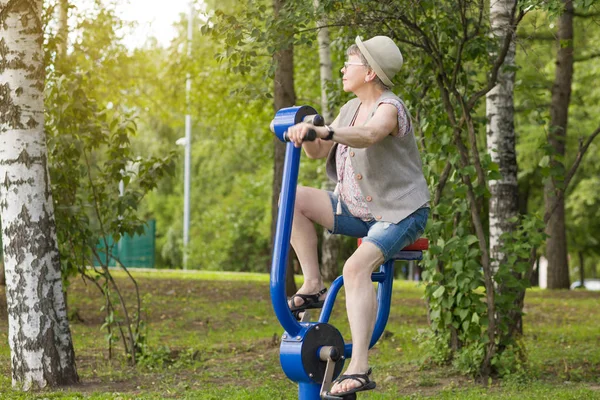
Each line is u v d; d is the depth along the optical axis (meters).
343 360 3.52
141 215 45.03
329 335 3.46
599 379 7.49
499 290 7.67
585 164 23.36
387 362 8.48
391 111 3.44
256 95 7.87
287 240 3.33
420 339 8.41
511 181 8.94
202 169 42.59
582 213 25.42
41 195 6.97
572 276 44.31
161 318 12.03
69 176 8.00
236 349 9.41
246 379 7.55
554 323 12.37
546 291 18.50
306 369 3.37
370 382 3.33
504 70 7.80
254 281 18.23
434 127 7.59
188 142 36.47
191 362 8.36
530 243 7.40
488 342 7.43
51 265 7.02
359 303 3.38
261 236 38.38
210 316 12.41
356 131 3.30
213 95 19.97
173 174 8.23
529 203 26.41
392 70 3.59
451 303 7.44
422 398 6.56
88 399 6.42
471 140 7.32
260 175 37.44
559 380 7.52
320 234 28.03
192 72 19.31
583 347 9.64
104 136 8.17
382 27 7.24
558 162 7.78
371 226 3.64
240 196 38.84
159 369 7.91
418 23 7.73
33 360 6.91
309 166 27.16
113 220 8.27
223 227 38.22
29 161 6.91
